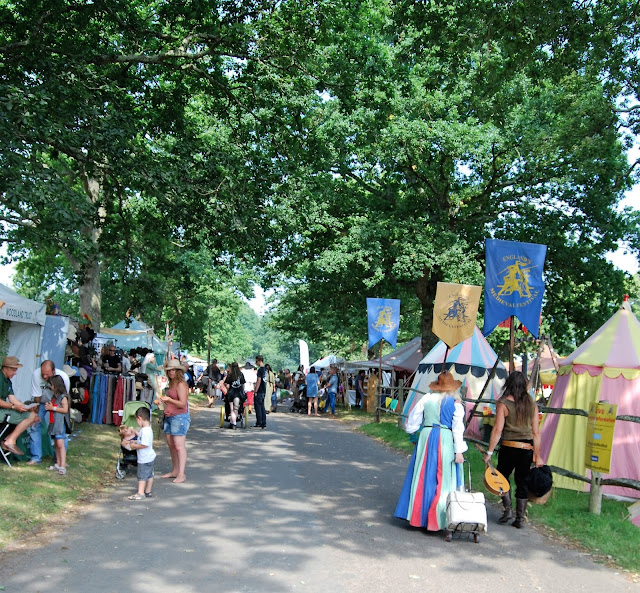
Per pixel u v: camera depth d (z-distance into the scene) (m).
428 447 7.21
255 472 10.65
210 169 15.04
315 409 26.86
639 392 10.21
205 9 14.39
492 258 10.09
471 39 12.73
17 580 5.06
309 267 27.05
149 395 16.11
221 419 18.14
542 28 12.45
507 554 6.41
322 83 15.76
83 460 10.59
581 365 10.61
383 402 28.50
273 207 16.45
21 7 13.73
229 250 17.62
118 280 22.95
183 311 47.84
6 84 11.70
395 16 13.06
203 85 16.84
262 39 15.12
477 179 26.28
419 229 24.30
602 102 18.08
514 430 7.63
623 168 24.53
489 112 15.73
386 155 23.72
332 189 25.81
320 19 15.02
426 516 7.02
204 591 4.96
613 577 5.82
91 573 5.29
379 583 5.33
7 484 8.09
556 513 8.13
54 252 23.14
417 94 23.12
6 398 9.79
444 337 11.27
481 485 9.90
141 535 6.54
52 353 13.40
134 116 15.66
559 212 26.28
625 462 9.96
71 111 12.92
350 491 9.31
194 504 8.09
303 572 5.52
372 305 21.02
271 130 16.62
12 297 11.29
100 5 13.64
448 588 5.29
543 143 22.92
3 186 10.72
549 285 26.62
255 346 159.62
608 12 13.11
